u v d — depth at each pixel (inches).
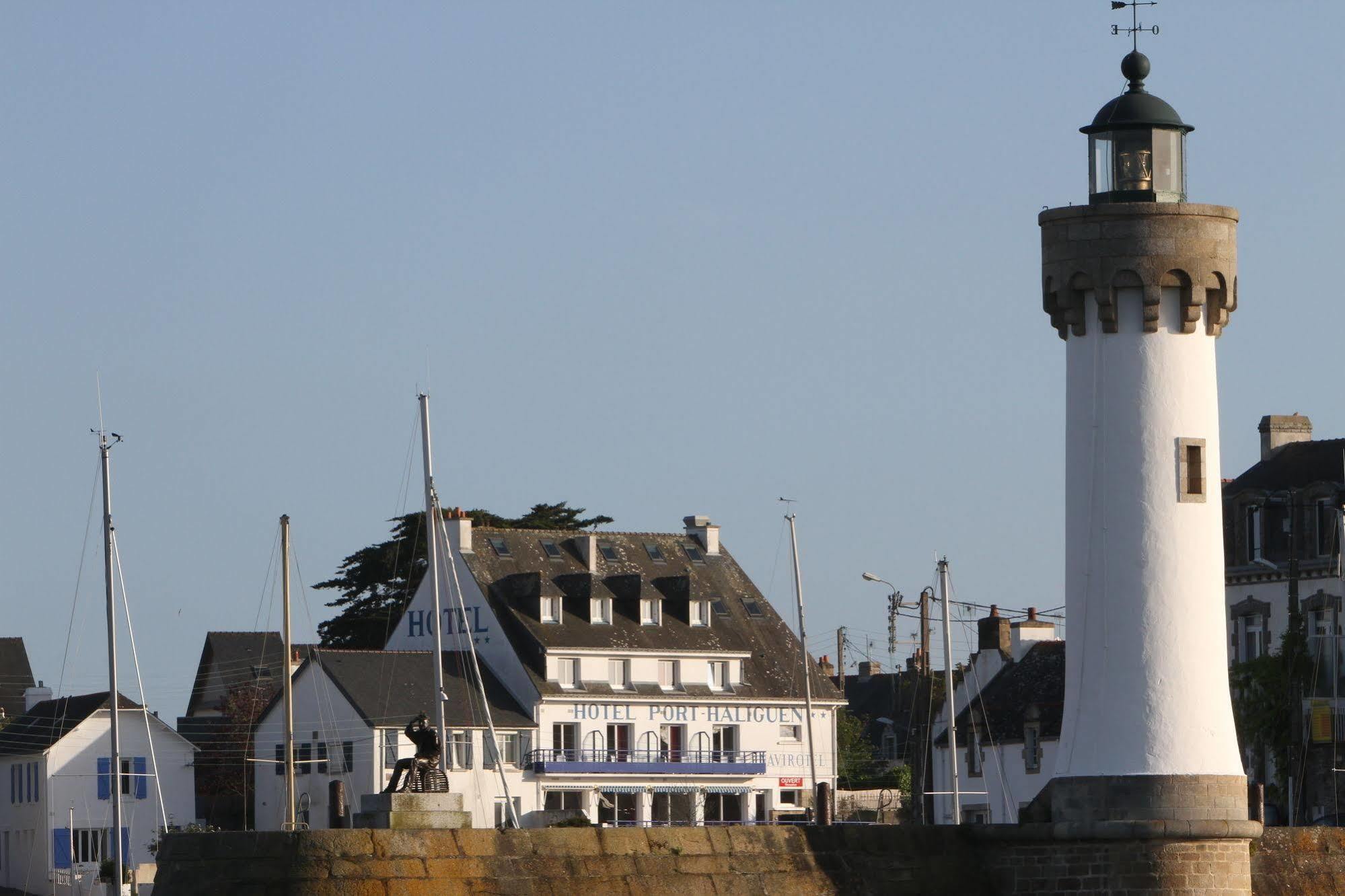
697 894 3481.8
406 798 3312.0
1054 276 3725.4
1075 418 3725.4
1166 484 3659.0
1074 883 3668.8
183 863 3208.7
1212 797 3595.0
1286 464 7372.1
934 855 3750.0
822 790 4419.3
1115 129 3764.8
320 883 3179.1
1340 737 6683.1
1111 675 3656.5
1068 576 3732.8
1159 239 3656.5
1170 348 3683.6
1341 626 6924.2
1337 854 4082.2
